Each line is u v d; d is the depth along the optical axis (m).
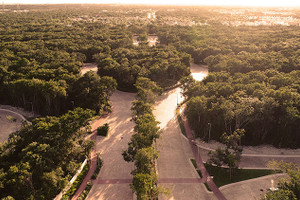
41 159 54.44
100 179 61.16
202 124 80.69
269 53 139.12
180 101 107.25
